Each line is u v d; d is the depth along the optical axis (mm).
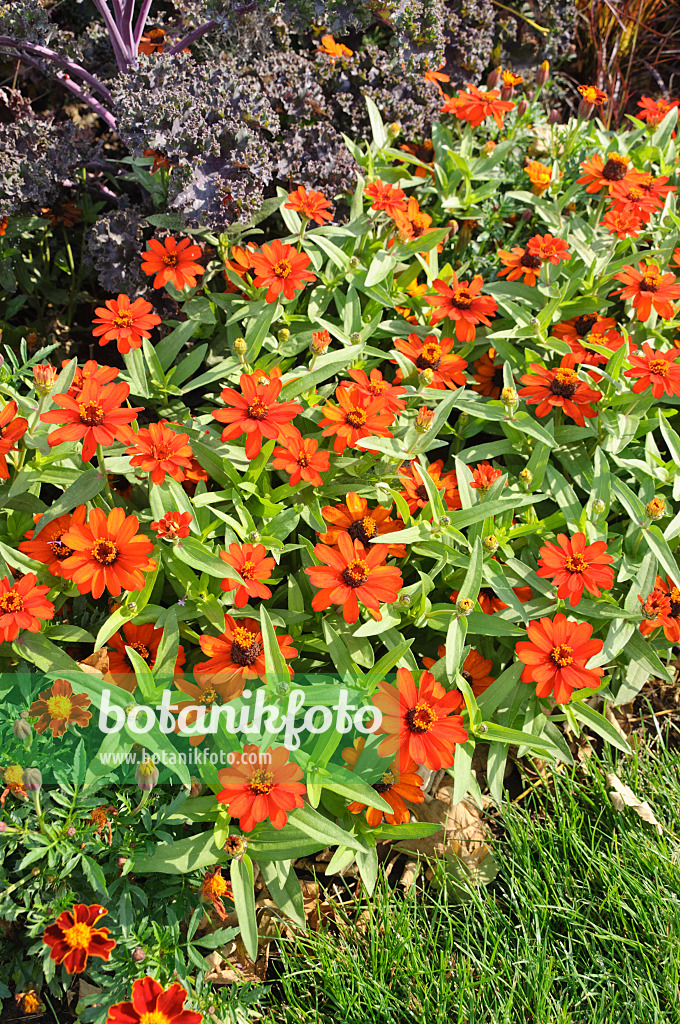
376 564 600
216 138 767
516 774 711
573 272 805
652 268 744
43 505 636
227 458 655
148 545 568
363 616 648
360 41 938
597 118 1058
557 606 654
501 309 793
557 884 639
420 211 892
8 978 585
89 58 886
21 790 557
